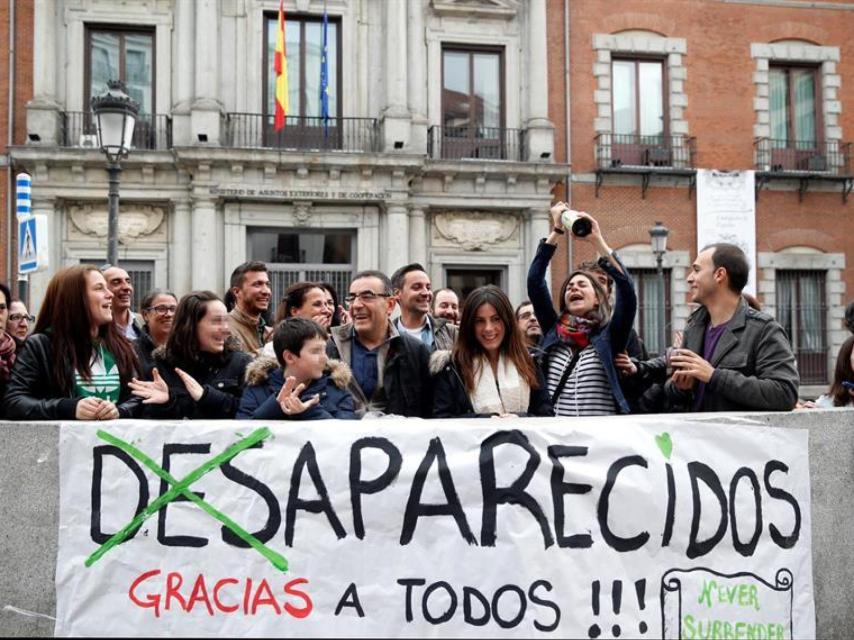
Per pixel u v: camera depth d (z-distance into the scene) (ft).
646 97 61.62
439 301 24.70
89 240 53.26
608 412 14.84
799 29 63.10
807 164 63.31
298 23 56.59
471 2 58.03
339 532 10.44
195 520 10.41
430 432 10.66
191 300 14.76
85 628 10.23
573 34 59.72
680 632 10.76
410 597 10.37
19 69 53.16
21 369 12.05
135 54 55.11
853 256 63.26
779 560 11.24
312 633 10.27
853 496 11.81
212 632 10.25
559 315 16.52
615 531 10.77
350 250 56.44
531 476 10.69
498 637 10.36
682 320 60.39
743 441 11.33
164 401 12.19
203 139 52.65
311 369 12.85
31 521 10.36
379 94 56.75
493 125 59.62
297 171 53.21
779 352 12.32
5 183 52.34
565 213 15.65
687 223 60.80
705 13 61.72
